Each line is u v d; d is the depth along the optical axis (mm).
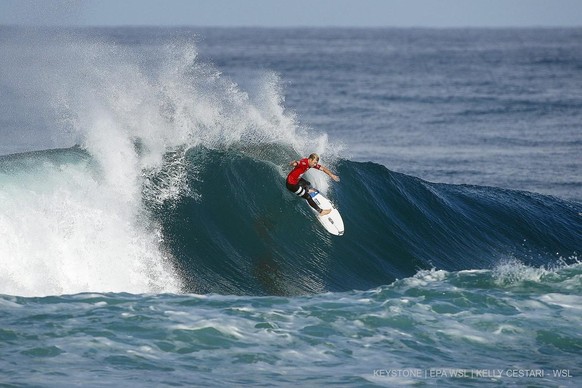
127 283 47812
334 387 32562
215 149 61562
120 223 51125
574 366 35969
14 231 46625
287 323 39562
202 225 54812
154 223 53062
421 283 47125
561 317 41750
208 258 52656
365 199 64812
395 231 63312
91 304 40531
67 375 31969
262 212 57969
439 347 37719
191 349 35625
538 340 38938
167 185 56438
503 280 47812
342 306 42531
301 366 34625
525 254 66812
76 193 50969
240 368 34000
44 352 34156
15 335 35812
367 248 60188
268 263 54281
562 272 49125
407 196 67625
